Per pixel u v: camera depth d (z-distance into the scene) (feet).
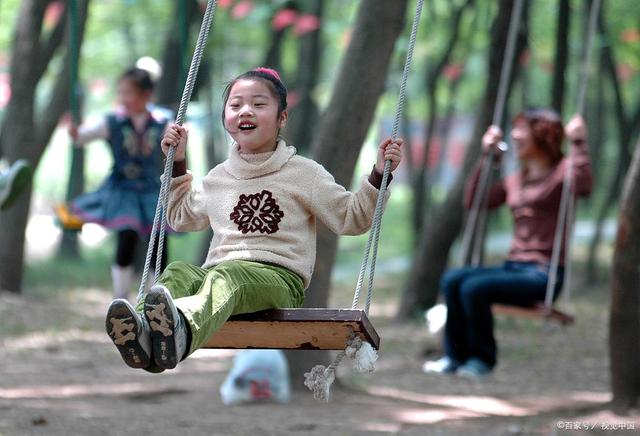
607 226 241.14
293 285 43.42
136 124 84.43
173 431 60.95
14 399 70.23
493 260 194.18
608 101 215.72
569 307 140.05
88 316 114.83
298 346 42.93
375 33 73.31
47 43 120.78
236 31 181.68
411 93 198.90
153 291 36.76
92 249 224.74
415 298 121.29
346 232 44.19
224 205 44.60
